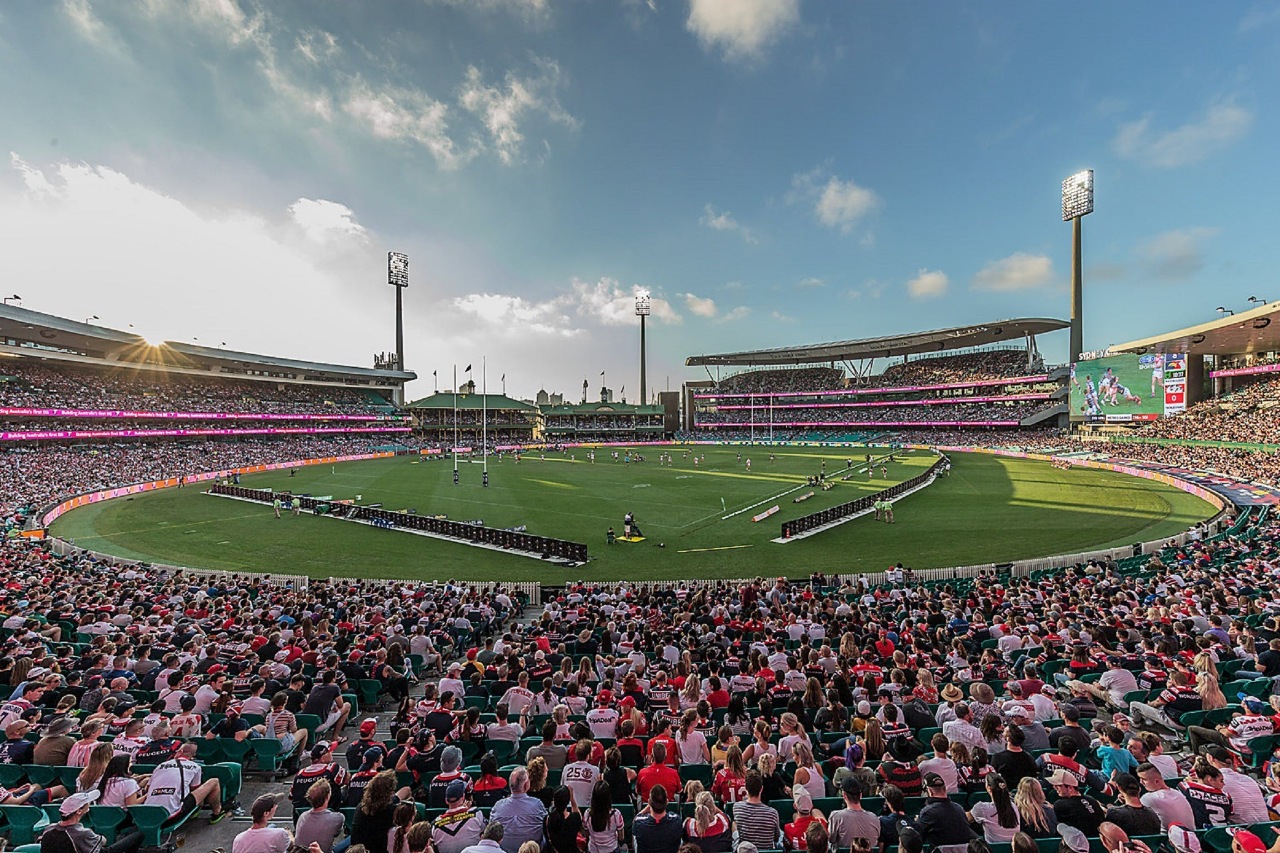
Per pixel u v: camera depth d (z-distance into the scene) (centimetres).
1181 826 629
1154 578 1970
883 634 1448
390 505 4747
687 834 620
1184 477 5275
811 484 5509
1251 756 865
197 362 9662
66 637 1619
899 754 809
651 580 2623
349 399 12462
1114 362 8381
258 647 1416
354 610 1844
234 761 966
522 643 1491
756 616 1725
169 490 5694
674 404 17112
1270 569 1925
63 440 7175
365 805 625
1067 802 640
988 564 2730
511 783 651
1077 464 7188
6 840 729
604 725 959
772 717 945
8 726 879
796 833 627
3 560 2498
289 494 4559
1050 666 1265
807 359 14675
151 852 761
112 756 768
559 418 14938
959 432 11819
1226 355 7675
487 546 3256
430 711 995
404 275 14662
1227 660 1207
